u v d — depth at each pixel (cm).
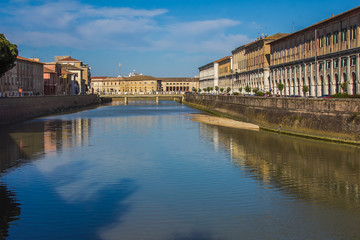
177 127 7894
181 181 3503
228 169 3953
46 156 4672
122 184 3412
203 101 15275
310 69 9419
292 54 10656
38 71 14475
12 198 3042
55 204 2898
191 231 2406
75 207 2830
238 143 5641
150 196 3069
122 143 5678
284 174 3741
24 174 3784
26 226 2497
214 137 6319
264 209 2764
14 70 11838
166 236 2342
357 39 7369
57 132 6969
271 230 2412
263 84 13000
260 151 4944
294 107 6688
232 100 10612
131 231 2412
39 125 8169
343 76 7919
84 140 5984
